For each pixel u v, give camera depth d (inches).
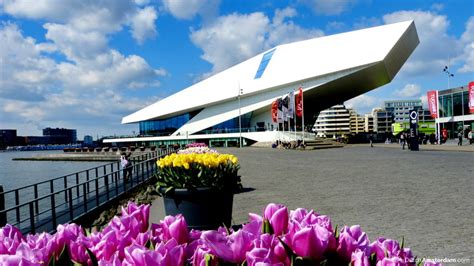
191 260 56.6
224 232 68.5
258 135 2817.4
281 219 60.9
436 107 2124.8
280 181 579.8
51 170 2006.6
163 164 256.7
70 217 384.5
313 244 52.6
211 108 3346.5
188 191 247.0
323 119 7632.9
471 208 330.3
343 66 2490.2
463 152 1262.3
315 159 1100.5
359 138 3152.1
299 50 2812.5
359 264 49.3
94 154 3193.9
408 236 245.0
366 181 545.6
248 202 398.6
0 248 56.9
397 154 1227.9
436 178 557.9
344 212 327.6
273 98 2955.2
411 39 2564.0
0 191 330.0
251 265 47.9
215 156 264.5
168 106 3604.8
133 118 3868.1
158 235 68.3
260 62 3117.6
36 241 61.6
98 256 58.2
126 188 587.5
